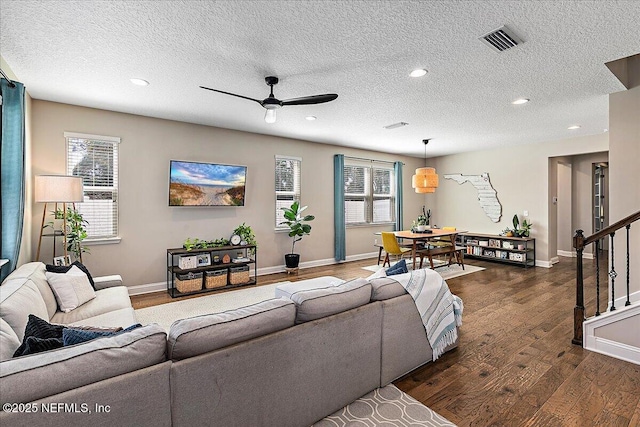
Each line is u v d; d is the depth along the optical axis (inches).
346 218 284.4
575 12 82.4
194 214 200.5
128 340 54.8
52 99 152.9
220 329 62.6
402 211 320.8
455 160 321.7
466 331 130.2
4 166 108.9
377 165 306.2
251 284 203.8
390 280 99.0
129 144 177.3
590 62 112.3
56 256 158.6
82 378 47.9
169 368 55.5
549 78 126.7
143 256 183.2
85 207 167.3
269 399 68.0
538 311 153.3
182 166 191.5
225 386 61.6
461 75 123.9
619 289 142.0
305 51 104.6
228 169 208.7
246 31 92.4
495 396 86.7
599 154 295.1
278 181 239.8
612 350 108.2
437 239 284.4
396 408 81.7
